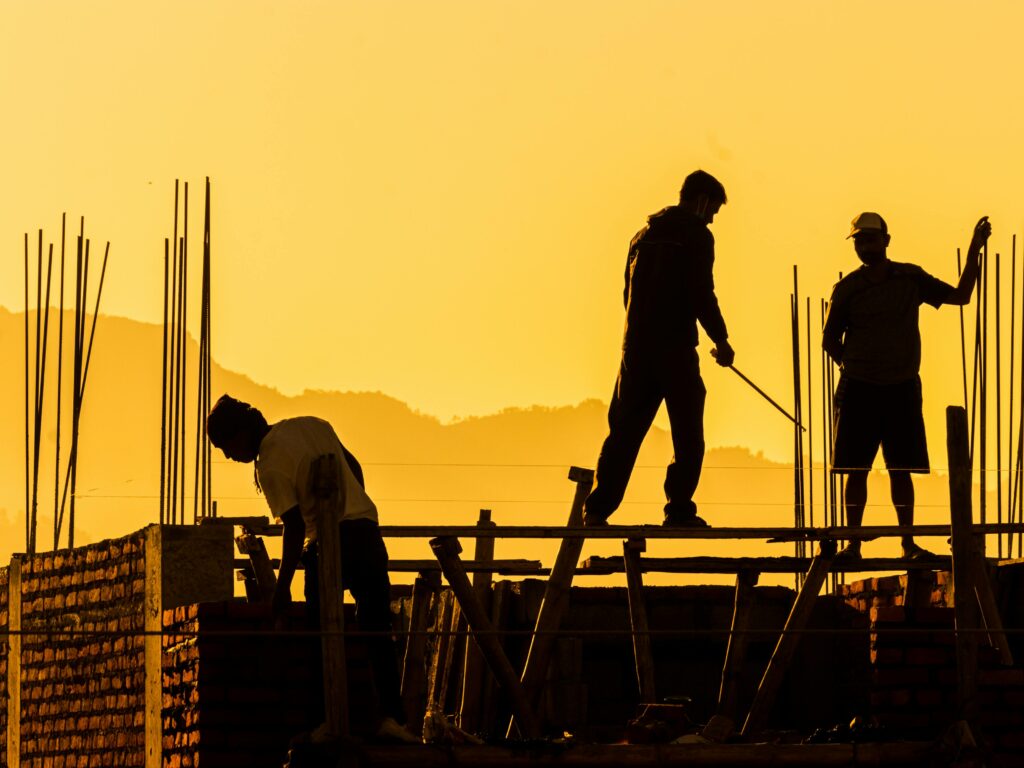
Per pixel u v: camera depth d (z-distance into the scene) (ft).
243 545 126.93
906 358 129.90
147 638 127.85
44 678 150.61
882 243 131.13
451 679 141.18
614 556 126.31
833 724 145.59
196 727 114.73
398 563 127.34
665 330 123.95
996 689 111.34
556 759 99.35
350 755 95.76
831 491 147.13
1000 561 123.44
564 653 141.90
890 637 112.06
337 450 99.35
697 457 123.13
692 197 126.21
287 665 115.03
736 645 122.72
